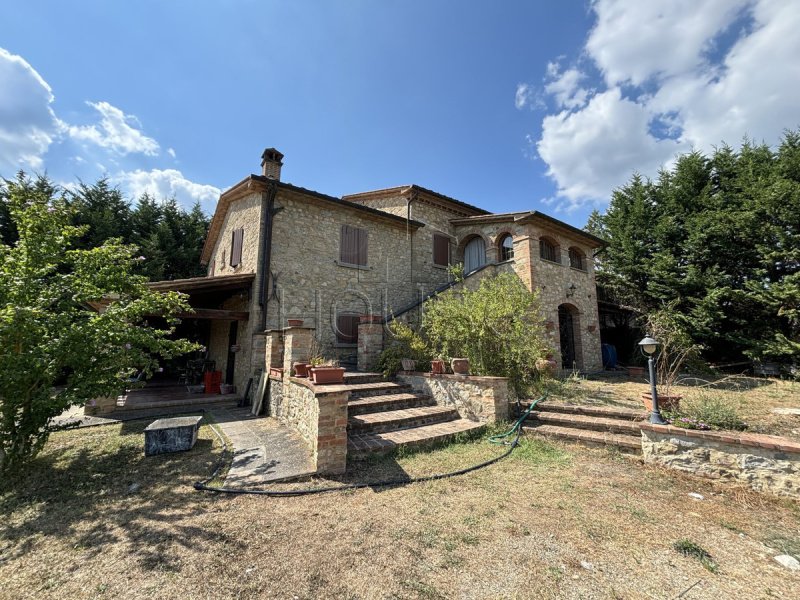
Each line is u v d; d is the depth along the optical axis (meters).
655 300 14.27
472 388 6.15
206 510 3.22
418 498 3.50
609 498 3.50
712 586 2.23
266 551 2.58
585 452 4.83
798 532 2.91
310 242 10.21
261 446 4.99
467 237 13.91
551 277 11.88
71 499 3.47
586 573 2.35
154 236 17.33
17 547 2.66
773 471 3.60
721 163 13.58
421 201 13.21
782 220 11.09
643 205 15.04
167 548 2.61
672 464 4.21
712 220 12.58
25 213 4.47
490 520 3.06
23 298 4.18
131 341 4.87
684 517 3.14
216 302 12.43
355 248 11.17
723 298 12.24
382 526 2.95
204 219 21.50
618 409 5.80
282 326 9.33
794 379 9.86
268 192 9.53
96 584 2.22
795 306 10.51
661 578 2.30
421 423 5.82
